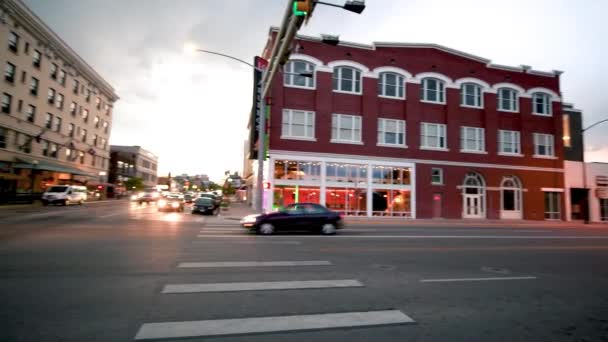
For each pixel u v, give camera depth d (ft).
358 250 33.40
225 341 12.50
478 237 47.96
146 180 268.41
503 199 95.20
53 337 12.37
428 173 89.97
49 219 55.93
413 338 13.21
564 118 104.32
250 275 22.11
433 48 94.58
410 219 83.92
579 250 38.24
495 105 97.19
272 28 84.58
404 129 90.02
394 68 90.84
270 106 81.00
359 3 23.48
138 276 21.06
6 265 22.94
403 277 22.84
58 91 124.57
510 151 97.55
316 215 46.11
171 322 14.05
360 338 13.05
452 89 94.43
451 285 21.18
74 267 22.81
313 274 22.85
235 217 71.67
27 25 105.60
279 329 13.67
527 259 31.42
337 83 86.99
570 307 17.63
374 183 86.58
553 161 99.91
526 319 15.72
